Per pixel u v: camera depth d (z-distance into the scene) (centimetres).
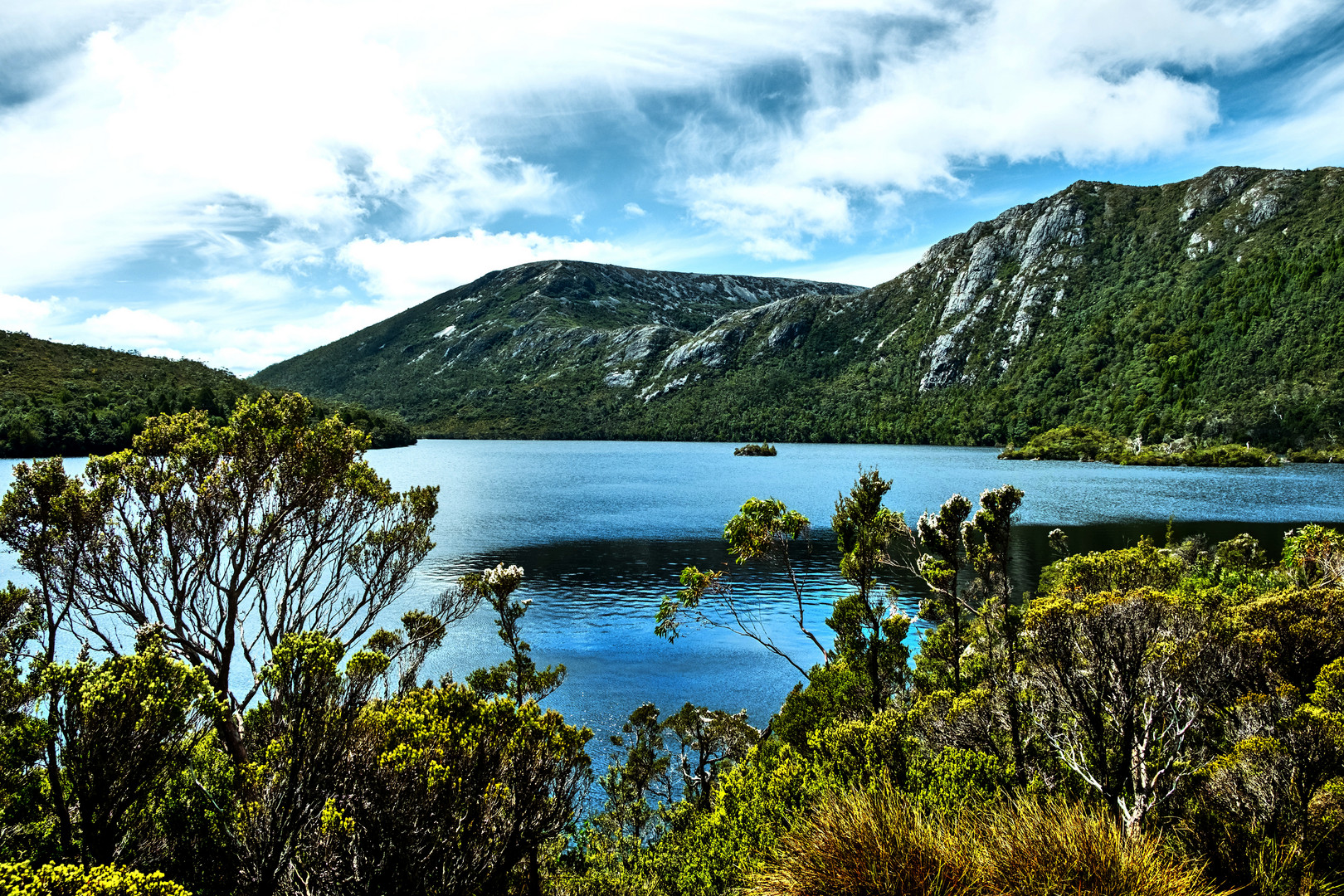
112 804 755
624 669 3450
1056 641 1067
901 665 1756
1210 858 804
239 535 1318
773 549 1975
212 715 844
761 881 714
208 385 18025
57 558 1112
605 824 1959
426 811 691
